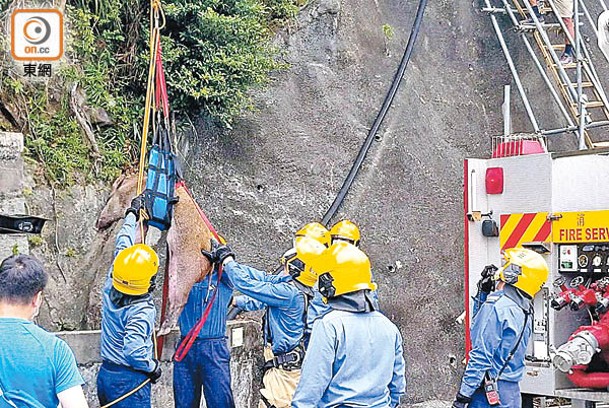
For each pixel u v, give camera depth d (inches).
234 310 256.7
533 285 182.5
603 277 201.9
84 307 257.4
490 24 438.6
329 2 378.0
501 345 180.5
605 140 402.0
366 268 146.3
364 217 339.0
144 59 294.4
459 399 183.8
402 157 362.3
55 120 264.2
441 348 327.9
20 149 221.5
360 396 140.9
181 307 204.5
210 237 215.2
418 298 332.2
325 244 230.1
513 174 221.1
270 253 316.2
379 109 375.2
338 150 351.6
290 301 212.1
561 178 210.5
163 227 202.4
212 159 321.1
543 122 409.1
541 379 208.2
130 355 177.5
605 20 255.3
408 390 313.1
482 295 219.5
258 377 276.5
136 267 177.9
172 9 289.3
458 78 409.7
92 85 277.7
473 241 229.1
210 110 305.7
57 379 116.7
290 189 333.1
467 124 394.0
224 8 308.2
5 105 250.4
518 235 218.5
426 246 345.1
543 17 383.2
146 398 185.8
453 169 373.1
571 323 209.9
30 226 206.5
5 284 117.4
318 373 139.7
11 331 115.8
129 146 287.9
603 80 409.4
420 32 416.2
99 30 288.8
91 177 268.8
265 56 327.6
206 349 214.1
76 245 258.4
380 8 413.4
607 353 198.2
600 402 197.3
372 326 144.6
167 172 205.0
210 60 300.4
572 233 205.2
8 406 113.2
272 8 362.6
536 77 422.3
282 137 342.3
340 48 380.5
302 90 360.8
